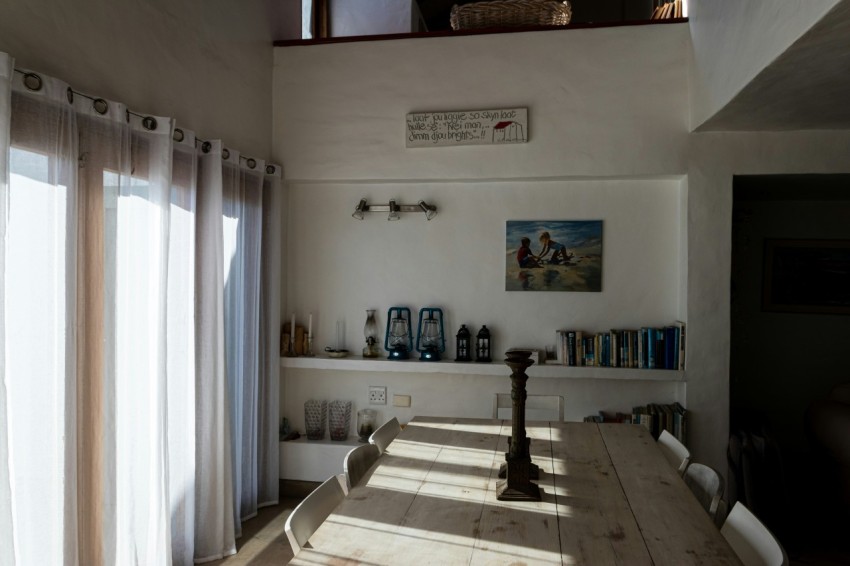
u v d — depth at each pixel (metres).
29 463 2.17
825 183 4.30
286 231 4.56
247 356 3.88
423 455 2.73
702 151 3.92
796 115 3.47
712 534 1.88
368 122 4.28
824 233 5.33
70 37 2.46
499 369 4.14
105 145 2.53
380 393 4.51
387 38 4.27
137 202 2.78
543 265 4.30
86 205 2.45
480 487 2.30
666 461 2.66
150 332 2.86
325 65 4.32
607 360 4.11
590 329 4.26
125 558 2.64
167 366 3.07
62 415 2.29
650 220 4.20
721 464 3.90
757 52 2.78
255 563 3.34
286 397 4.60
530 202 4.31
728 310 3.89
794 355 5.40
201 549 3.35
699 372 3.92
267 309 4.17
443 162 4.21
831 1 2.08
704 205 3.92
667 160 3.96
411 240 4.45
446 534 1.86
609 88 4.03
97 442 2.51
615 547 1.78
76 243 2.34
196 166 3.24
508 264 4.33
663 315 4.19
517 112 4.10
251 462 3.94
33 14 2.27
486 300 4.37
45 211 2.22
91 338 2.48
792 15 2.40
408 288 4.45
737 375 5.47
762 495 3.79
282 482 4.37
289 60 4.36
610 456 2.74
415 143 4.21
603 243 4.25
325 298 4.54
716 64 3.40
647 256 4.20
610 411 4.25
